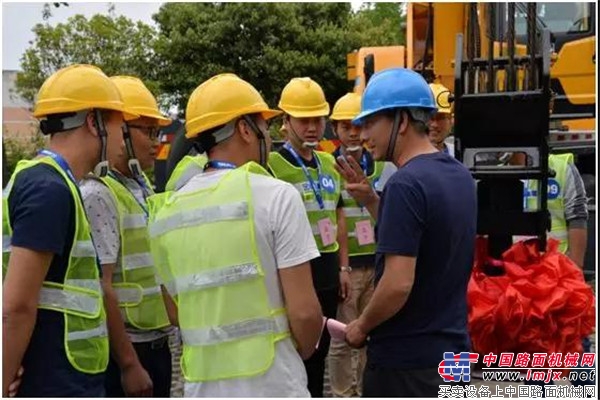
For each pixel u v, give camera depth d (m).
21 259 2.36
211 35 14.66
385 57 9.66
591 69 7.96
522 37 7.66
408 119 2.79
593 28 8.03
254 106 2.59
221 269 2.48
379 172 4.79
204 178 2.60
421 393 2.71
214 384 2.50
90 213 2.91
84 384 2.55
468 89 3.54
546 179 3.35
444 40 7.95
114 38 14.50
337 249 4.34
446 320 2.74
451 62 7.94
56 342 2.48
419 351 2.72
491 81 3.50
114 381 3.22
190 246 2.54
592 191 6.36
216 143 2.61
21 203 2.40
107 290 2.93
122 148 3.00
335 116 4.71
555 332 3.18
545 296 3.16
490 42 3.48
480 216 3.44
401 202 2.64
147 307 3.26
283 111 4.27
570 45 7.98
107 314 2.92
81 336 2.54
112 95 2.64
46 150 2.60
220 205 2.50
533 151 3.35
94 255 2.60
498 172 3.37
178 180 3.78
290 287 2.47
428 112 2.82
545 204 3.37
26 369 2.47
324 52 15.30
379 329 2.79
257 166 2.59
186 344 2.58
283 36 15.02
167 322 3.32
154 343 3.31
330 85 15.31
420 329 2.72
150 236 2.71
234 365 2.47
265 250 2.48
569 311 3.18
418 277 2.70
